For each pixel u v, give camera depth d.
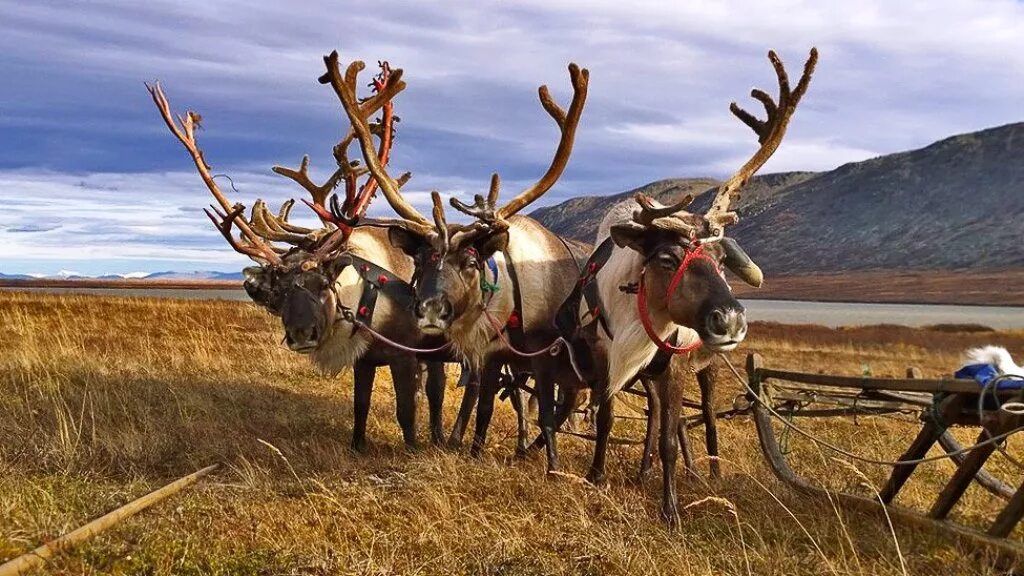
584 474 7.66
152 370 13.10
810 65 6.68
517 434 10.23
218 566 5.16
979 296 196.25
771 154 6.79
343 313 8.38
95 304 29.50
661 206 6.14
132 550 5.32
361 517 6.05
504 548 5.51
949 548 5.45
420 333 8.66
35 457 7.50
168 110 9.13
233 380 12.84
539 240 8.32
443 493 6.38
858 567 5.17
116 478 7.29
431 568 5.26
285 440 8.93
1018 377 4.98
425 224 7.79
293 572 5.09
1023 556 4.99
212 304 33.88
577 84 7.67
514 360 8.16
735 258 6.54
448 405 12.20
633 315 6.45
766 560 5.38
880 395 6.74
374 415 10.98
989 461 8.78
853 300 197.62
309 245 8.52
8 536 5.39
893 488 6.09
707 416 8.23
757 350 26.62
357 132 8.05
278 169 9.38
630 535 5.82
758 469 8.13
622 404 12.06
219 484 7.00
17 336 17.34
